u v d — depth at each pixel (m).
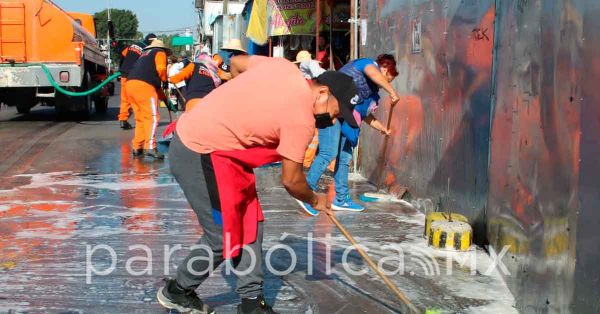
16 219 6.13
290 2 13.32
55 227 5.85
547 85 3.60
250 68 3.57
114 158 10.25
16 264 4.75
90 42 16.73
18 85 14.57
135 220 6.14
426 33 6.40
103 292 4.22
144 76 10.05
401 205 6.96
